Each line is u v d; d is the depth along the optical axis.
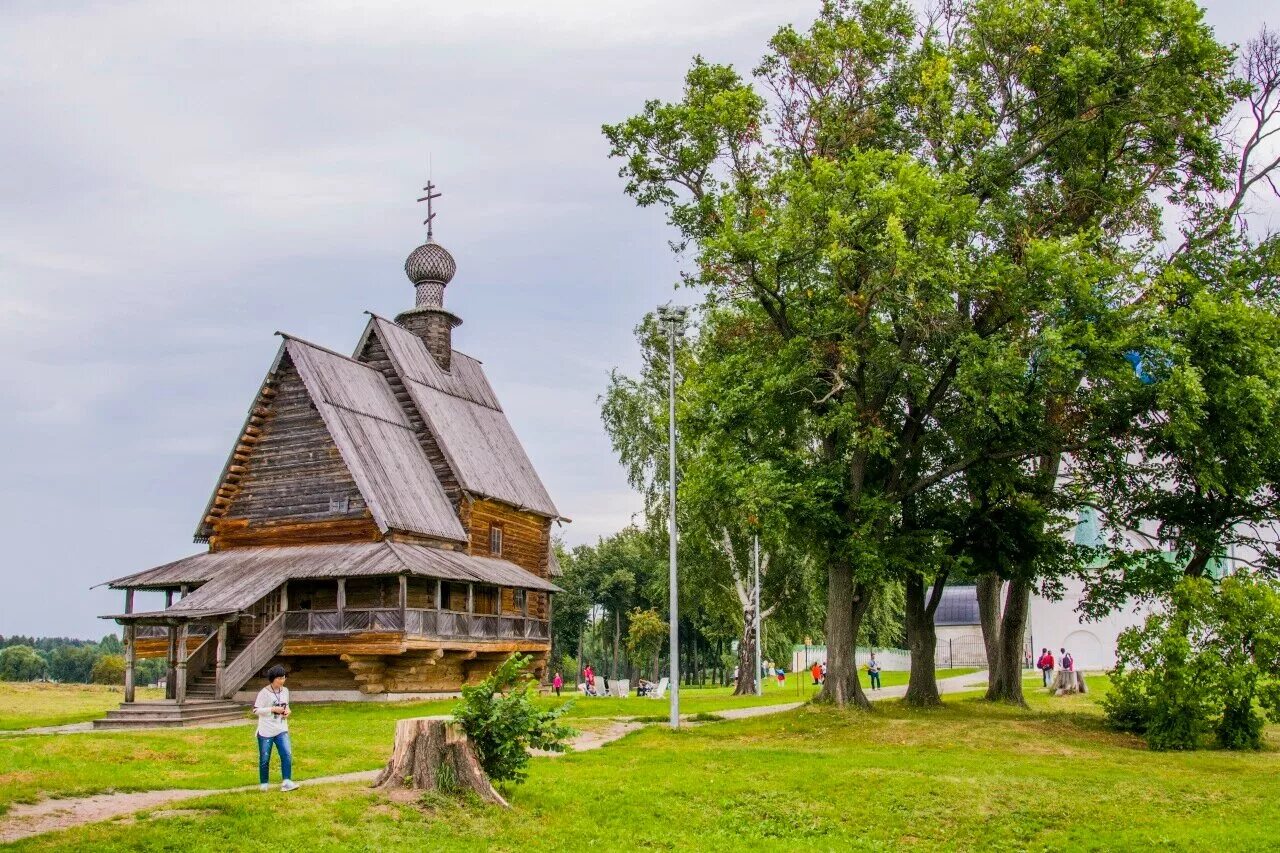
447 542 44.75
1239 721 26.95
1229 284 29.80
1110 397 28.31
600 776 21.70
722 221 31.61
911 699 34.28
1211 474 28.17
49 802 16.48
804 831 18.97
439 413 49.47
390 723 30.45
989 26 30.31
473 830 16.25
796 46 31.55
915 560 30.62
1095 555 32.72
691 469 32.97
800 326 30.73
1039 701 39.44
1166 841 18.11
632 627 88.94
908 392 31.06
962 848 18.50
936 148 31.56
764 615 52.97
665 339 50.72
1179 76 28.72
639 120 31.94
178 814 15.20
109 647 158.25
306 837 14.80
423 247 55.66
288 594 41.88
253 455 43.47
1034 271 28.31
